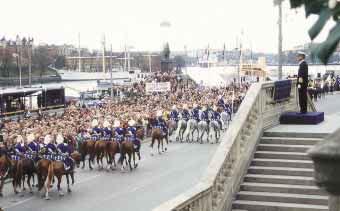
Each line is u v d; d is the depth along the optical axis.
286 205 15.42
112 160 36.09
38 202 27.86
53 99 73.00
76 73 154.25
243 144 17.19
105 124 37.28
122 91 89.19
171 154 42.31
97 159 36.72
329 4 2.46
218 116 49.34
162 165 37.53
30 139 30.91
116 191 29.67
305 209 15.09
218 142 48.44
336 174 2.49
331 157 2.48
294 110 23.95
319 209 14.93
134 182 31.97
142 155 42.19
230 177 15.90
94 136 36.94
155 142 49.44
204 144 47.78
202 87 94.00
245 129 17.52
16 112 64.62
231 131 16.75
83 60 196.62
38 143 31.25
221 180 15.36
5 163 29.86
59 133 32.84
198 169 35.25
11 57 143.50
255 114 18.58
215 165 15.21
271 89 20.67
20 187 30.86
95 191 29.94
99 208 25.88
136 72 165.62
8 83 123.44
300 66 21.89
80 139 38.16
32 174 32.03
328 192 2.57
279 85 21.28
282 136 18.92
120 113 49.72
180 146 46.72
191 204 13.19
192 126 49.03
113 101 71.56
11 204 27.55
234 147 16.36
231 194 15.89
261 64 94.25
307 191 15.85
